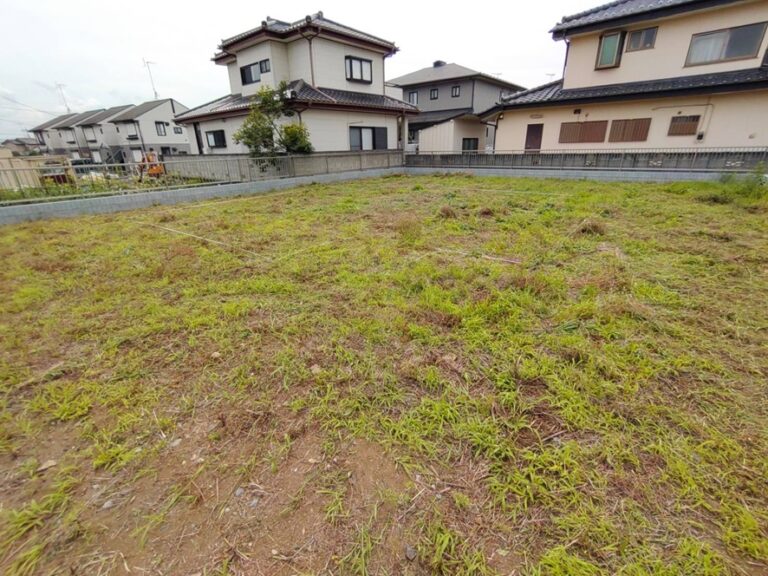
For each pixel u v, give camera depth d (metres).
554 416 1.76
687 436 1.63
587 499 1.35
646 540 1.20
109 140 29.56
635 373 2.04
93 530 1.28
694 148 9.51
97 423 1.79
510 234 4.86
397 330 2.55
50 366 2.27
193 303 3.09
